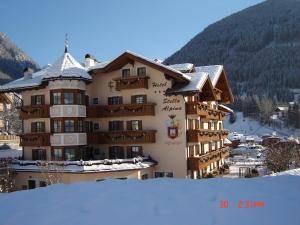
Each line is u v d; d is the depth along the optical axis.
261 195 9.48
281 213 8.00
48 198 9.73
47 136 34.78
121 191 10.02
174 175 33.97
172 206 8.52
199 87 33.03
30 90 36.66
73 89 34.47
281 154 45.25
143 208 8.41
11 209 9.04
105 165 31.53
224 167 48.75
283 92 189.25
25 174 33.56
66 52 36.75
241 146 101.00
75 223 7.64
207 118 38.75
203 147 39.50
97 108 36.00
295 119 141.62
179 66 39.72
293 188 10.30
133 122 35.72
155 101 34.91
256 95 178.00
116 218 7.82
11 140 48.94
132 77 34.78
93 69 36.53
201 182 11.20
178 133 33.91
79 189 10.45
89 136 36.09
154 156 34.75
